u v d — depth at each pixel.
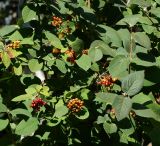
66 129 1.47
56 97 1.48
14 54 1.50
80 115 1.41
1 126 1.44
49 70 1.56
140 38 1.45
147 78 1.44
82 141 1.49
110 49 1.49
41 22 1.64
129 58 1.42
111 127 1.39
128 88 1.32
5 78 1.56
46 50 1.57
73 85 1.52
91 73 1.52
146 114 1.33
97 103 1.47
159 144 1.40
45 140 1.48
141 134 1.53
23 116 1.44
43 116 1.46
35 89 1.45
